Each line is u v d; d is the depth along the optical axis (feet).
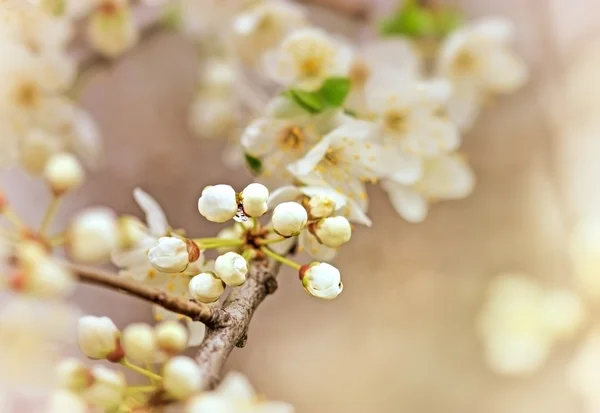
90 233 0.76
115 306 1.31
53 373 0.79
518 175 1.77
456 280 1.78
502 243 1.77
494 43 1.16
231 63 1.29
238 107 1.32
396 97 0.99
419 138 0.99
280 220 0.84
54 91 1.09
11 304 0.80
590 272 1.61
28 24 1.05
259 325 1.67
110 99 1.62
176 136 1.63
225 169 1.61
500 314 1.68
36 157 1.08
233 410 0.79
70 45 1.17
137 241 0.86
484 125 1.76
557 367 1.70
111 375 0.80
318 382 1.69
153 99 1.64
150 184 1.60
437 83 1.01
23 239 0.76
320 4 1.31
